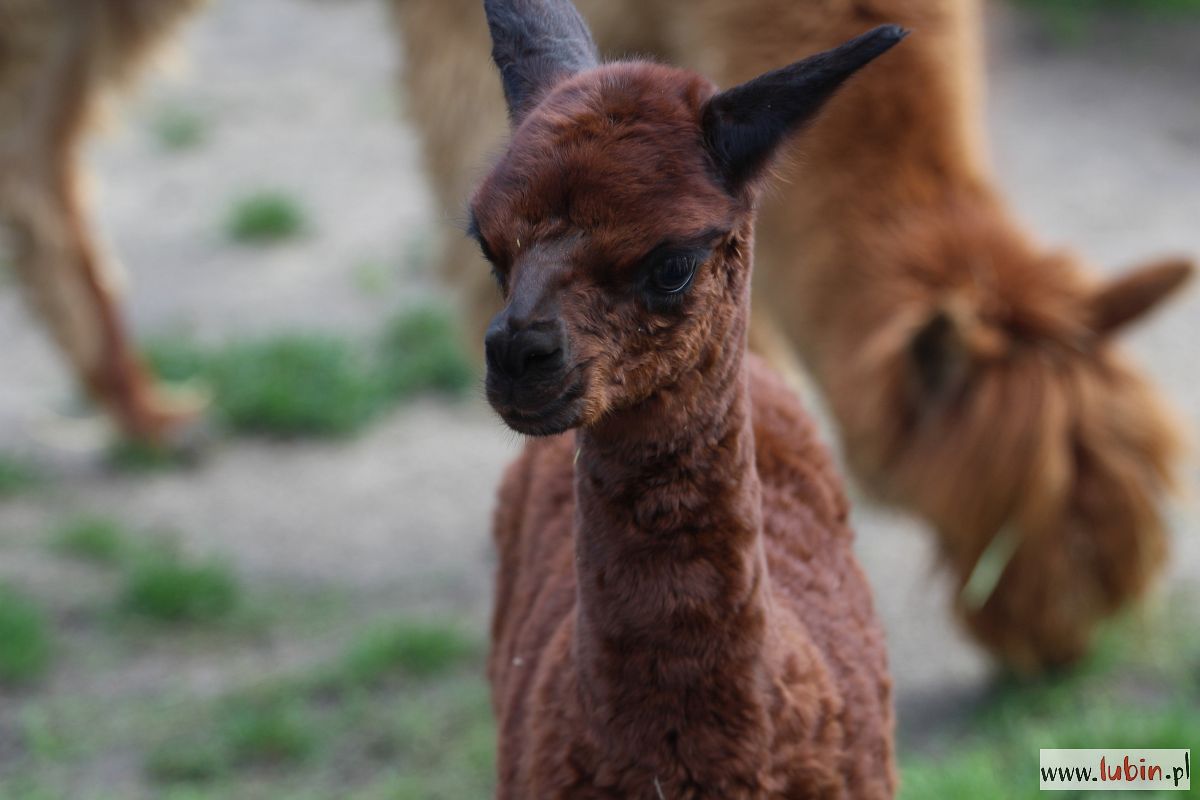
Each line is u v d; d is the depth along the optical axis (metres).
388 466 22.78
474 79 17.11
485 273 17.03
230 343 25.75
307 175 35.50
